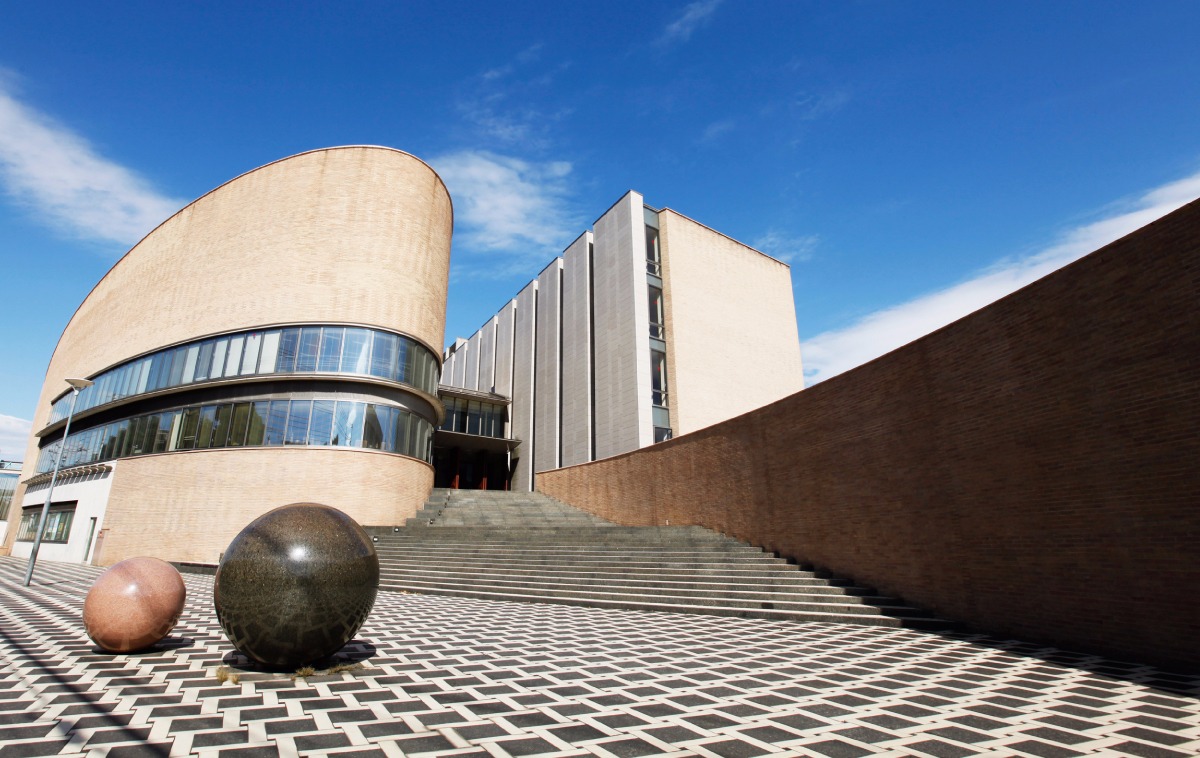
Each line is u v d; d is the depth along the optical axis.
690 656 8.02
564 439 37.44
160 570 8.24
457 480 41.88
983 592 9.73
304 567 6.54
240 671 6.77
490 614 12.05
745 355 36.41
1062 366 8.76
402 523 24.88
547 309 42.00
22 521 38.06
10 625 10.02
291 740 4.58
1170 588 7.21
